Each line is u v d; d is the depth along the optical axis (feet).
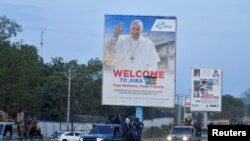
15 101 191.52
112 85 128.36
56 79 283.18
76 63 317.01
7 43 191.52
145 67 127.03
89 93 300.81
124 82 127.85
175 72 126.11
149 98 127.44
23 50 200.34
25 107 198.29
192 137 135.13
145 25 126.41
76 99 293.84
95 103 298.56
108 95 128.47
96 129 101.86
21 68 191.21
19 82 190.19
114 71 128.06
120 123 112.57
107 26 127.44
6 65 187.62
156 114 334.03
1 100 186.91
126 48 127.44
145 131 200.23
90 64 321.52
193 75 208.03
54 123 262.47
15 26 193.16
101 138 95.71
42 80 228.63
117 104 128.16
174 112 350.64
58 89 280.31
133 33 126.93
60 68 315.17
